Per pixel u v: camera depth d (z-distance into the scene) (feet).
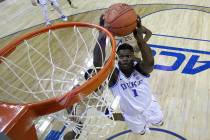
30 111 4.03
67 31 16.84
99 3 21.56
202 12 18.30
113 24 7.20
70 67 11.91
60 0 22.82
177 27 16.75
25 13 22.06
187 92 11.82
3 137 3.10
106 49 6.89
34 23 20.24
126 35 7.48
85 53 13.62
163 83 12.41
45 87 10.57
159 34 16.15
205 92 11.74
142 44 7.71
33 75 12.94
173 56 14.16
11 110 3.83
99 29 7.13
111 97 7.77
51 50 15.19
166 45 15.10
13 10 22.94
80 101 5.45
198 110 10.88
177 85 12.24
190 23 17.10
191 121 10.41
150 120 8.66
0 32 19.49
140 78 8.16
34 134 4.06
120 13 7.25
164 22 17.47
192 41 15.26
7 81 12.69
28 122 3.93
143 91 8.25
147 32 9.04
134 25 7.33
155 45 15.16
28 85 11.94
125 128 10.19
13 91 11.53
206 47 14.67
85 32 15.80
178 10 18.84
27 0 24.52
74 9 21.09
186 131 10.03
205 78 12.51
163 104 11.27
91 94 5.87
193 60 13.76
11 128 3.62
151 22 17.62
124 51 7.75
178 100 11.42
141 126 8.60
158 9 19.26
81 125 7.09
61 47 15.23
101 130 9.55
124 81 8.02
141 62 7.93
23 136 3.82
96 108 6.97
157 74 12.96
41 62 14.17
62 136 9.32
